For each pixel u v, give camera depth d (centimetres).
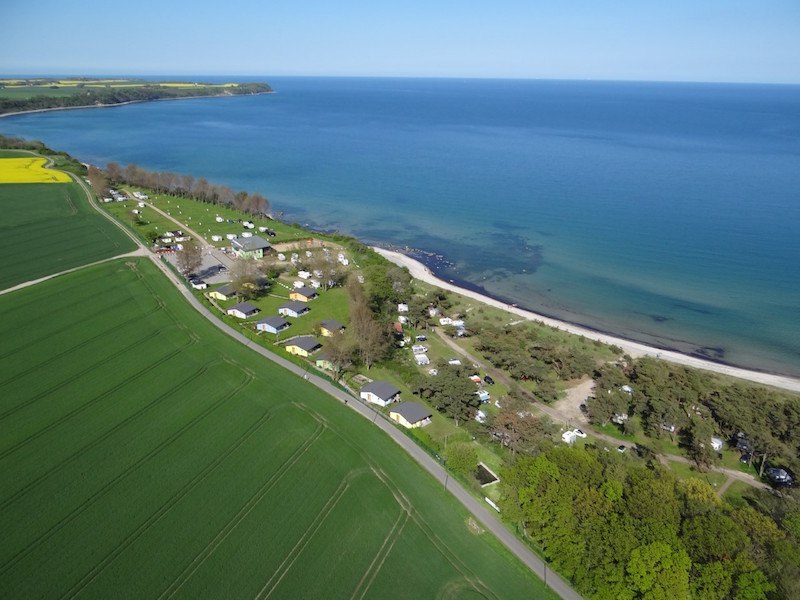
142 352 9494
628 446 8462
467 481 6944
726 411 8675
